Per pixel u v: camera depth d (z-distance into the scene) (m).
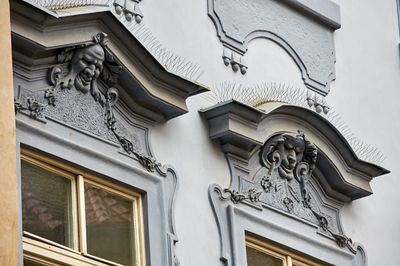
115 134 15.70
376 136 19.02
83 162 15.29
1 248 13.42
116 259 15.45
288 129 17.33
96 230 15.35
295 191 17.44
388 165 19.02
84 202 15.28
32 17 14.87
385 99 19.38
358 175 18.11
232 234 16.42
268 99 17.47
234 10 17.56
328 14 18.86
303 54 18.31
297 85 18.09
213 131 16.70
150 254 15.62
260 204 16.91
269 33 17.92
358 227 18.22
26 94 14.94
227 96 17.09
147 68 15.85
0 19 14.21
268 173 17.14
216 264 16.22
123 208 15.65
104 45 15.41
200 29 17.12
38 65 15.09
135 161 15.84
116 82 15.70
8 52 14.13
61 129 15.17
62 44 15.12
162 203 15.89
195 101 16.73
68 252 15.00
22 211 14.73
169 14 16.80
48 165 15.07
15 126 14.28
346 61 19.00
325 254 17.55
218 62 17.17
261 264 16.80
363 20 19.53
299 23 18.42
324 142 17.72
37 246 14.72
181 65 16.72
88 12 15.24
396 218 18.80
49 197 15.02
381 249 18.39
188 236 16.06
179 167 16.27
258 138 16.91
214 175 16.59
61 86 15.23
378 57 19.53
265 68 17.73
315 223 17.59
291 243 17.12
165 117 16.27
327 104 18.45
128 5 16.34
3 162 13.68
